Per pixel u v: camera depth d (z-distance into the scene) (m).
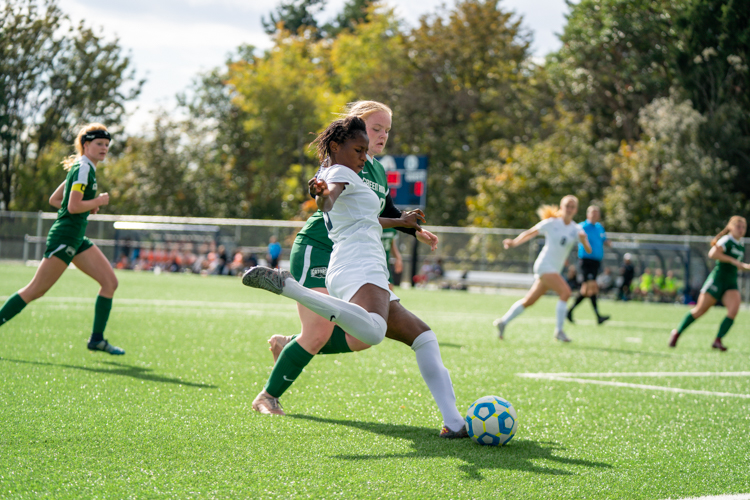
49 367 7.71
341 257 5.21
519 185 51.91
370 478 4.15
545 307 26.61
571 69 58.47
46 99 34.66
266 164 70.38
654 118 47.75
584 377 8.98
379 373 8.52
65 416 5.42
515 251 39.06
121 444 4.70
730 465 4.84
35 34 29.52
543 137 64.12
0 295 18.08
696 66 44.25
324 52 80.31
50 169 39.84
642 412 6.76
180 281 31.52
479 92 68.69
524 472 4.42
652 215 46.06
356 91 70.12
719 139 42.97
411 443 5.09
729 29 42.94
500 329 13.49
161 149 69.75
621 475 4.46
